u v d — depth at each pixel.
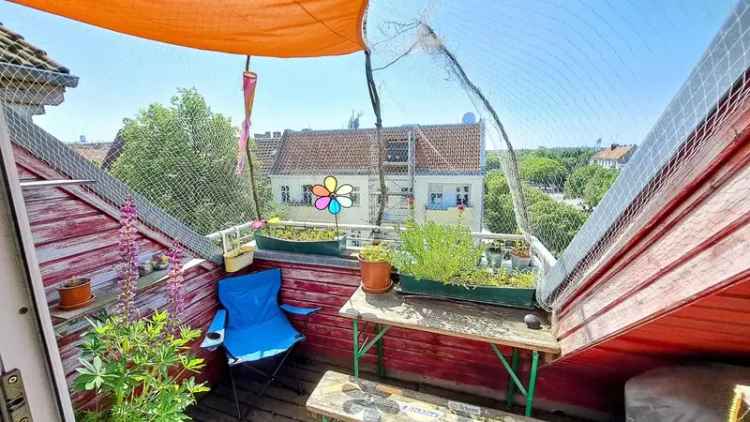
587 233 1.30
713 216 0.81
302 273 2.49
